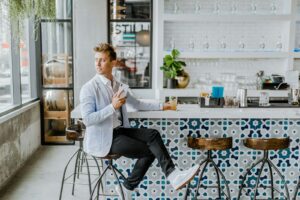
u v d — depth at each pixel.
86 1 6.05
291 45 5.95
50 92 6.41
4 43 4.80
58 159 5.55
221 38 6.31
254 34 6.31
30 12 3.40
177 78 5.98
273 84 5.87
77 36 6.08
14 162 4.79
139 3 6.44
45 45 6.39
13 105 5.18
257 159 3.63
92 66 6.14
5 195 4.05
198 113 3.39
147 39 6.57
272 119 3.58
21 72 5.69
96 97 2.96
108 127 2.96
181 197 3.67
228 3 6.18
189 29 6.30
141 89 6.48
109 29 6.46
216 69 6.36
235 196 3.68
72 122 6.46
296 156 3.65
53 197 4.00
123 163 3.59
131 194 3.65
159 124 3.55
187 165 3.61
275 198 3.69
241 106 3.83
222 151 3.62
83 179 4.62
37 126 6.19
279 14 5.89
